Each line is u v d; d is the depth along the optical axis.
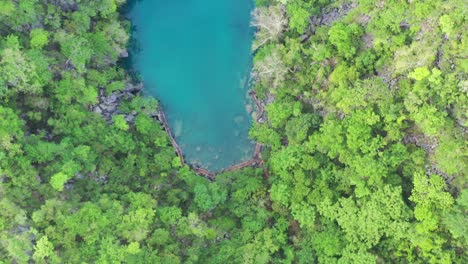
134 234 41.47
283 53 45.84
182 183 49.03
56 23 44.66
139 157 47.97
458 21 36.84
